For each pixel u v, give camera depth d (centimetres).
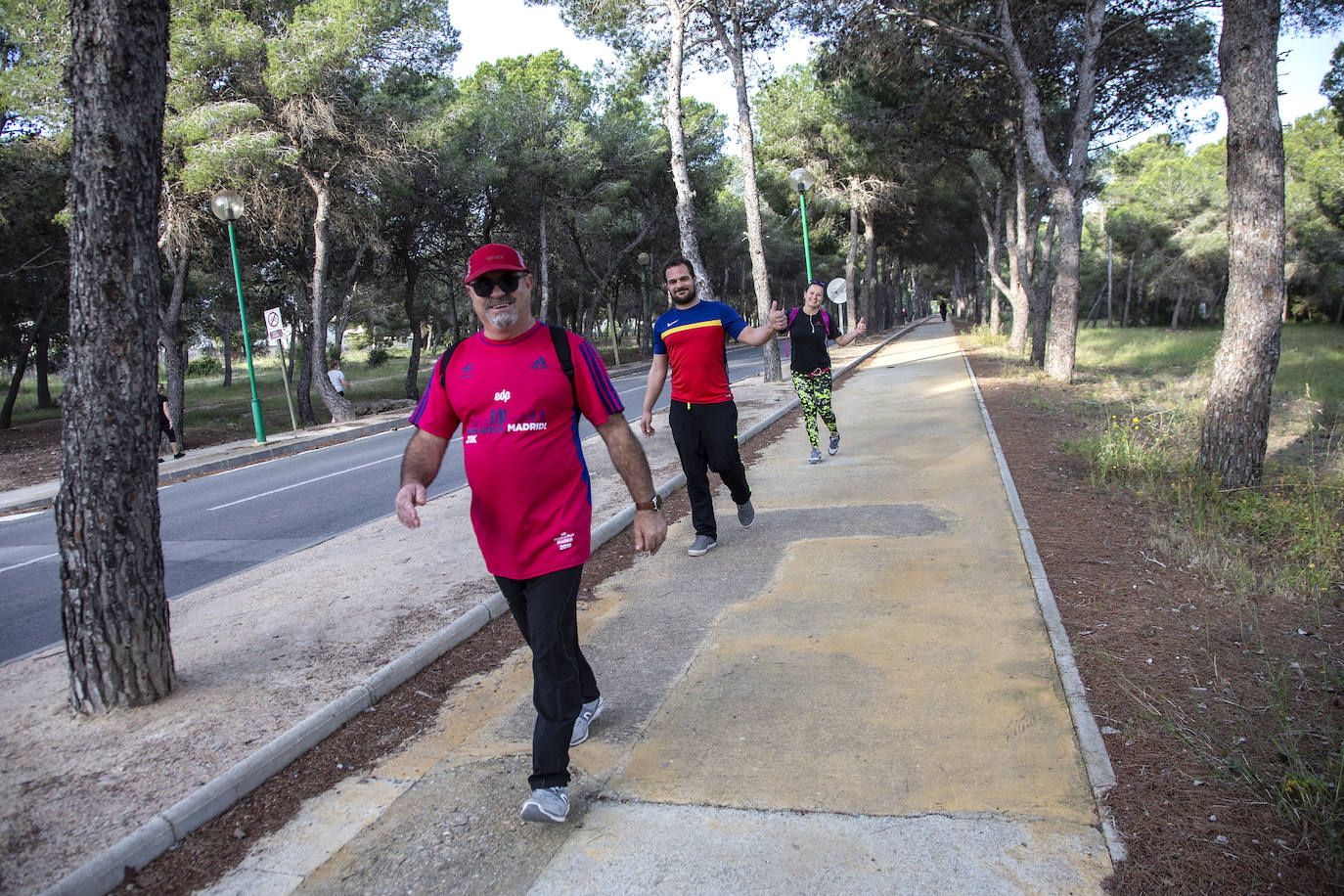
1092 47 1706
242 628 509
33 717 397
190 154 1741
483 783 322
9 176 2067
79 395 382
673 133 1695
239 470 1503
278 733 361
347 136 2048
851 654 411
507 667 434
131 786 325
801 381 903
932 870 253
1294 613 426
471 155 2775
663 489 792
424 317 5947
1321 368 1828
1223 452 688
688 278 580
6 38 1872
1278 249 666
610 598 523
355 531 779
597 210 3152
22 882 268
